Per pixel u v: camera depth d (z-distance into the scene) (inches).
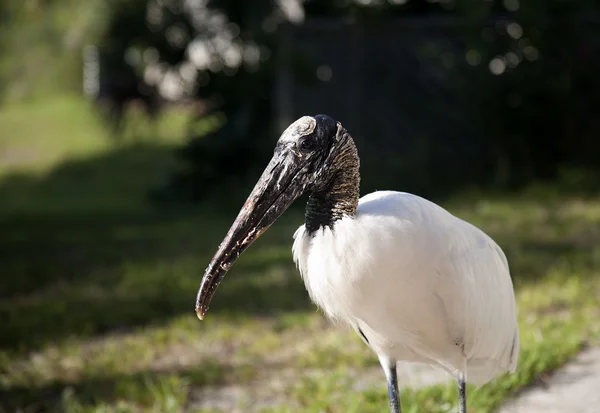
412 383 259.3
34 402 266.4
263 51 650.2
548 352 257.4
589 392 234.5
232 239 165.8
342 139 165.9
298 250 173.6
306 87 630.5
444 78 622.2
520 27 605.9
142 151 936.3
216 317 346.9
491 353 193.8
